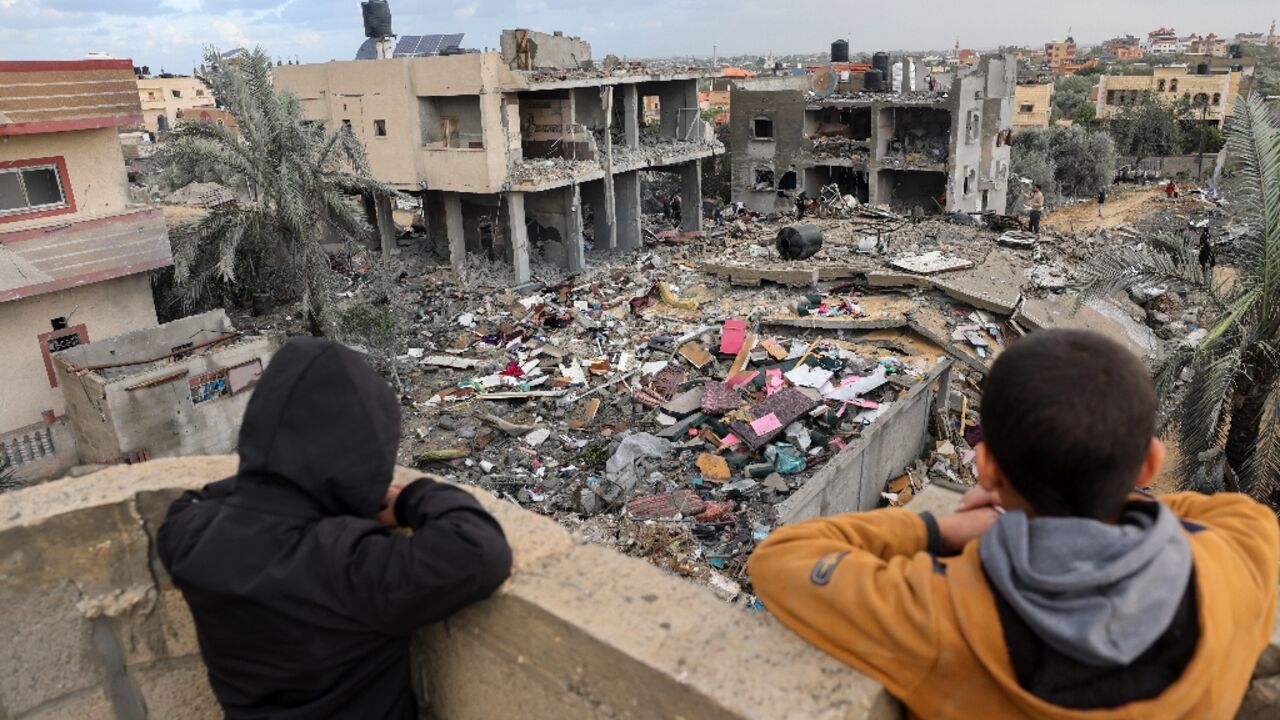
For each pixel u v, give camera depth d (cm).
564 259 3088
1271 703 160
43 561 221
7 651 222
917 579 150
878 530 176
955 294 2141
